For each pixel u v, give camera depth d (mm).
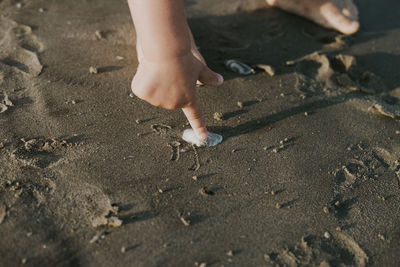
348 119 2152
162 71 1503
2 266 1448
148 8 1443
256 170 1848
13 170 1757
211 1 3039
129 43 2518
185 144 1930
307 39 2729
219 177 1804
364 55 2613
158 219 1627
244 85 2285
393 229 1683
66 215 1618
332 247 1597
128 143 1912
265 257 1537
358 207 1751
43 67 2281
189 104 1648
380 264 1562
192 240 1569
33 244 1517
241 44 2625
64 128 1954
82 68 2299
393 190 1835
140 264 1483
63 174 1761
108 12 2787
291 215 1686
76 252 1504
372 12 3084
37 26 2588
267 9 2990
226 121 2062
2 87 2133
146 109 2088
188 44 1516
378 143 2039
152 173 1794
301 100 2229
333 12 2766
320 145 1994
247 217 1665
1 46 2393
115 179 1756
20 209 1623
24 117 1990
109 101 2113
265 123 2076
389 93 2342
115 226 1587
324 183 1824
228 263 1511
